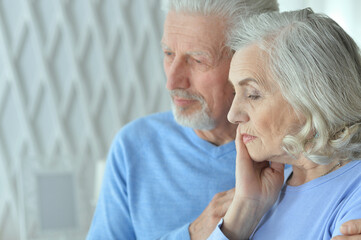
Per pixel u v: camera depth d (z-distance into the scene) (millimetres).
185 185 1295
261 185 1047
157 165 1336
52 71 3955
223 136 1296
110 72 4020
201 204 1275
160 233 1296
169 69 1242
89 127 4023
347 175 904
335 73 894
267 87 933
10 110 3953
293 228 942
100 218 1391
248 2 1173
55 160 3211
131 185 1348
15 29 3873
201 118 1223
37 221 3115
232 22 1155
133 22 4043
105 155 4090
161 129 1372
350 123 903
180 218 1286
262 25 965
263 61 935
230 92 1213
